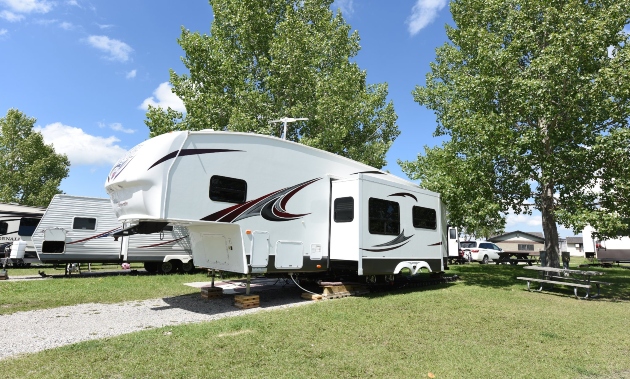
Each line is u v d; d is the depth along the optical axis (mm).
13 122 34031
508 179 11469
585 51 10203
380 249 9344
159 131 14227
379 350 4770
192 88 15367
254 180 7973
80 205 13305
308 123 16047
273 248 8148
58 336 5453
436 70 17328
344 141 19297
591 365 4477
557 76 10109
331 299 8727
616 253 23656
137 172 6680
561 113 10547
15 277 12812
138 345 4773
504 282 12531
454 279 13172
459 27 15328
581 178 10797
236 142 7789
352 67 17578
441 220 11914
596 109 10180
